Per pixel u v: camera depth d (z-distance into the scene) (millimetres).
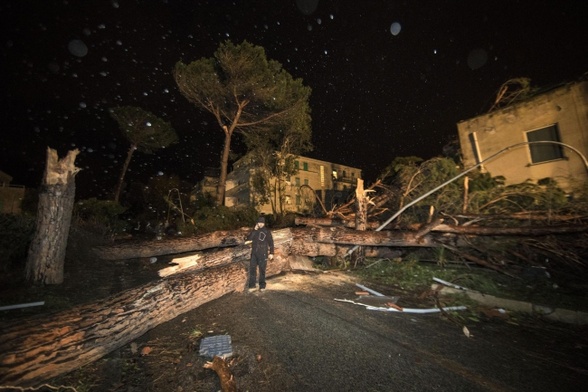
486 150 11180
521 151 10195
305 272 7398
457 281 5848
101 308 3578
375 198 10180
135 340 3727
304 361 3092
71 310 3387
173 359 3240
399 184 10141
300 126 20594
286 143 21078
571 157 9023
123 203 31406
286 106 19578
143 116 27266
